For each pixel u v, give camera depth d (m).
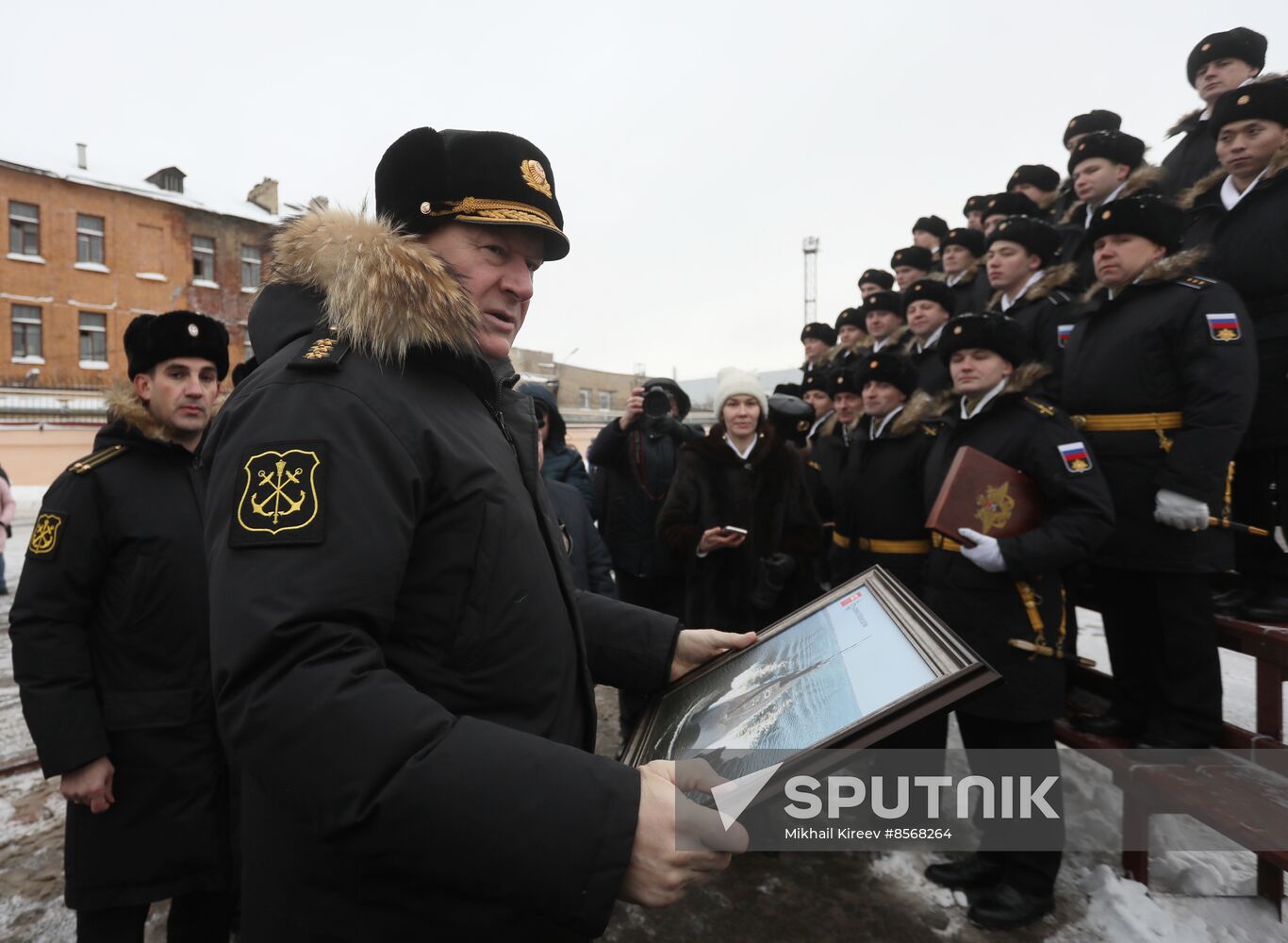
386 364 0.93
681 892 0.78
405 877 0.86
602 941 2.24
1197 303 2.22
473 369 1.02
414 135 1.01
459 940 0.88
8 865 2.54
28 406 18.50
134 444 1.86
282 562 0.78
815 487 3.92
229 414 0.89
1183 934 2.12
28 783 3.09
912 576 2.89
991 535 2.22
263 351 1.00
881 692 0.90
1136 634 2.46
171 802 1.78
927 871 2.51
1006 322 2.41
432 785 0.74
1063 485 2.17
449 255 1.03
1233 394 2.11
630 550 3.53
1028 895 2.24
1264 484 2.44
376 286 0.90
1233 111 2.56
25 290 21.03
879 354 3.05
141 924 1.83
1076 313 2.95
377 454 0.85
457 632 0.90
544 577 1.00
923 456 2.88
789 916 2.33
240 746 0.77
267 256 1.06
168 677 1.80
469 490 0.91
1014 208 4.49
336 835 0.75
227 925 1.96
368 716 0.75
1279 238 2.42
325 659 0.76
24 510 14.11
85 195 21.95
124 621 1.77
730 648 1.34
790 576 2.73
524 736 0.81
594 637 1.35
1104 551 2.40
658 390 3.48
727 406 2.98
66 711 1.69
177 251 23.50
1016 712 2.21
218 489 0.84
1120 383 2.36
